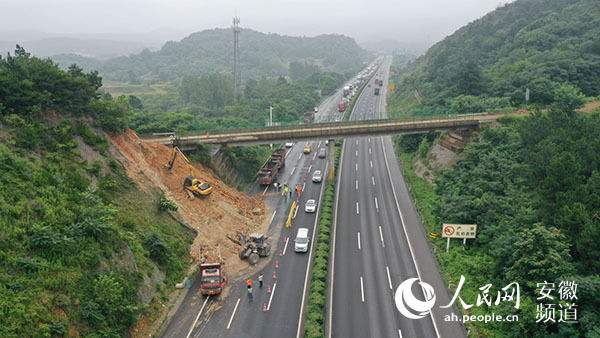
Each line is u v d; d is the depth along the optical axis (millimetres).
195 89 195125
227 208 61531
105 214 41219
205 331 38219
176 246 48562
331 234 58531
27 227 34844
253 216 63750
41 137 46094
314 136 76812
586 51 114562
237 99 185875
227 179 75312
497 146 68688
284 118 130125
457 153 78250
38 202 37594
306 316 40562
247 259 51406
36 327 29109
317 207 68688
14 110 46125
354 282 46438
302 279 47281
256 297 43656
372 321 39812
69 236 36375
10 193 36312
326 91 195875
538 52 125500
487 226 50719
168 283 43938
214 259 50000
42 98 48250
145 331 37438
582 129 57594
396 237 57500
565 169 44969
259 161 91938
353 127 77562
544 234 38375
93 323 32719
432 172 80750
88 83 56250
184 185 59562
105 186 47375
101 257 37594
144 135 74938
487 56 155375
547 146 51906
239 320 39875
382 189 76688
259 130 76375
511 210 50625
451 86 122562
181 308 41406
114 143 56031
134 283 39125
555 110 65438
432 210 59281
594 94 102375
